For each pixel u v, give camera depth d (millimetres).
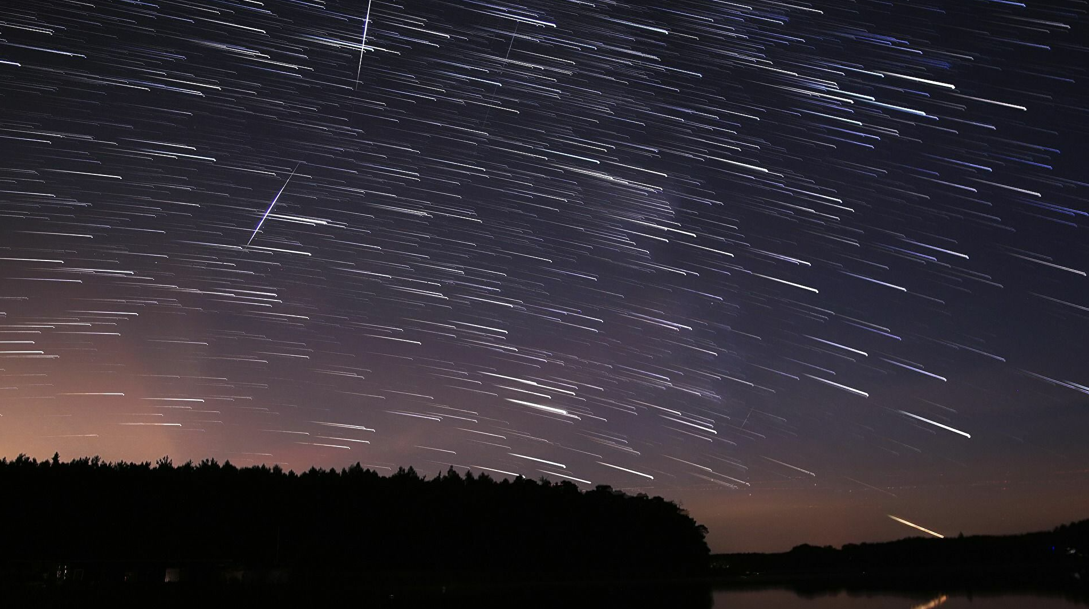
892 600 33688
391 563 37594
